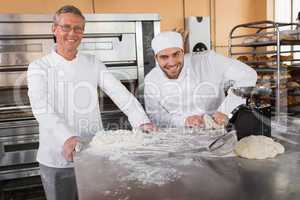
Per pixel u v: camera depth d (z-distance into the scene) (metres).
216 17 3.84
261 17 4.05
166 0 3.57
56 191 1.63
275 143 1.15
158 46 1.62
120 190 0.89
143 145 1.31
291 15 4.23
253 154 1.09
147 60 2.57
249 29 4.04
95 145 1.33
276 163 1.04
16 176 2.32
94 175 1.01
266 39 3.19
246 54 3.54
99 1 3.32
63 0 3.19
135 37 2.53
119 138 1.37
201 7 3.74
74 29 1.53
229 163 1.06
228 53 3.65
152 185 0.92
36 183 2.37
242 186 0.88
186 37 3.51
